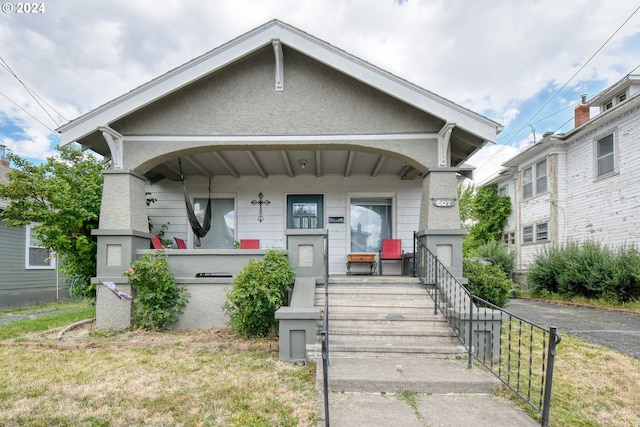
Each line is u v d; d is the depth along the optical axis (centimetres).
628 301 977
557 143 1409
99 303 588
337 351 450
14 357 453
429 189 602
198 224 770
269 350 484
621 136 1140
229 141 609
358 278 617
